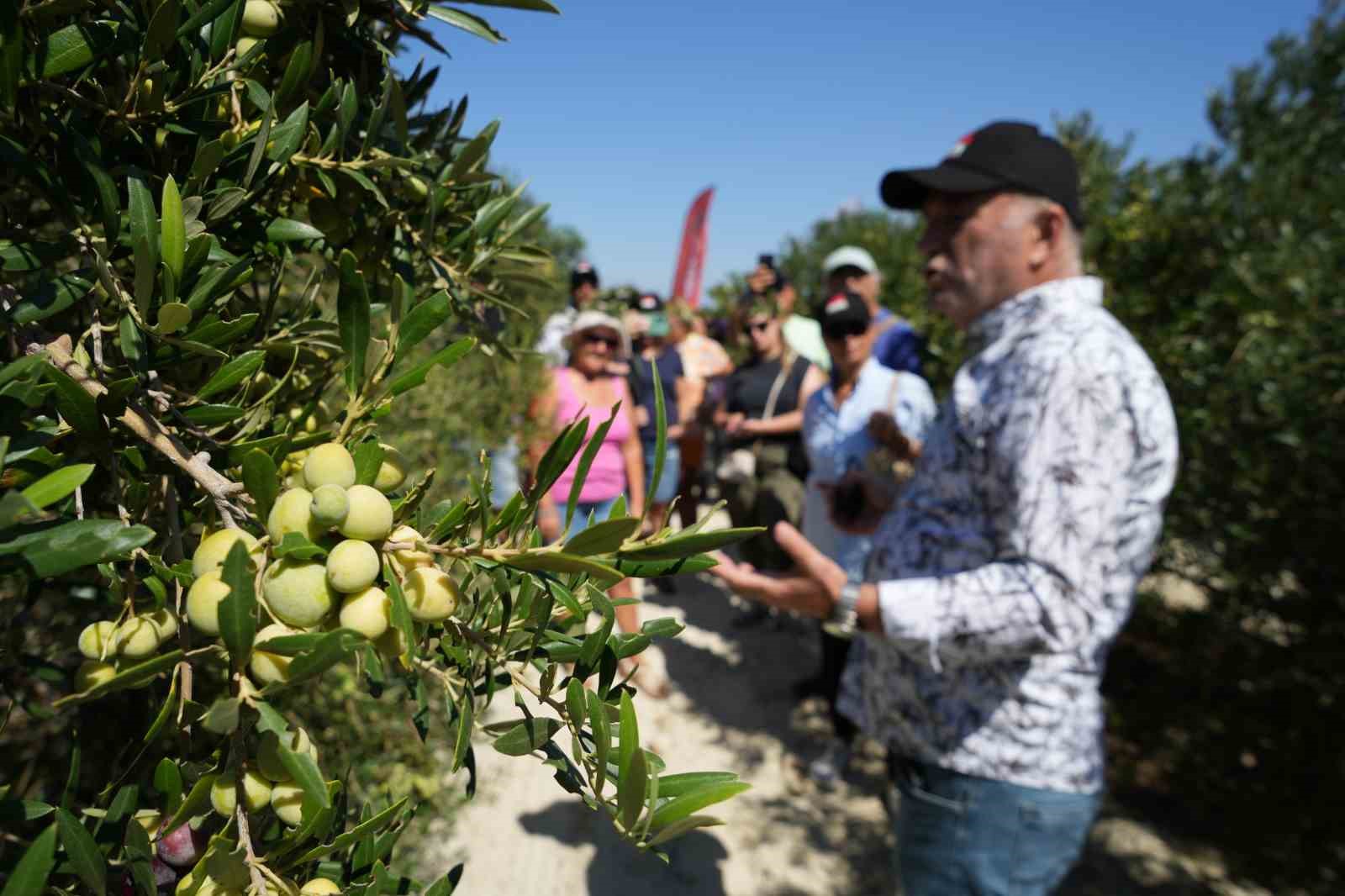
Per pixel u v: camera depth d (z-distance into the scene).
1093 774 1.67
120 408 0.55
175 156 0.69
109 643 0.56
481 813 3.19
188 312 0.55
